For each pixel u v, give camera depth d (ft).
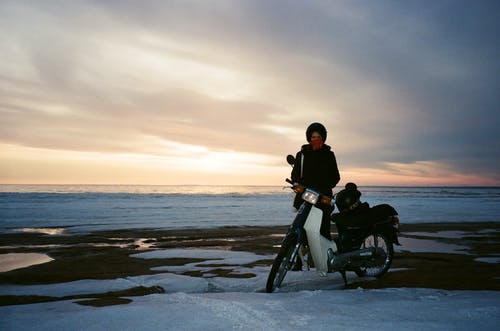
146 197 142.92
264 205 90.63
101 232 32.76
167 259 19.24
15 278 14.52
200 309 8.10
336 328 6.82
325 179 14.42
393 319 7.48
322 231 13.32
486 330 6.77
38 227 37.11
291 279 14.08
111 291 12.37
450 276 14.67
